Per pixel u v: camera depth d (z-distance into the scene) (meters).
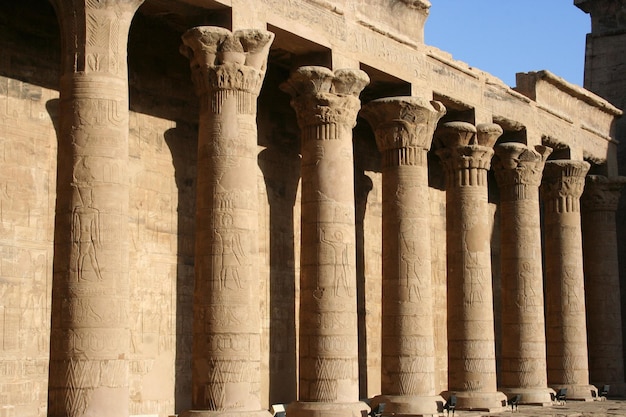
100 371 17.34
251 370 20.66
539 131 34.56
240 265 20.77
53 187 21.75
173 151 24.75
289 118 28.42
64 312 17.52
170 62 24.91
